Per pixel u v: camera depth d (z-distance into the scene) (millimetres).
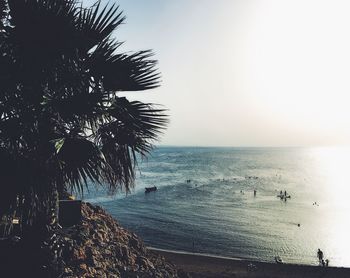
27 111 5184
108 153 5961
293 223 50156
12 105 5180
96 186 5680
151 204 63344
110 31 5879
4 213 4762
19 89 5336
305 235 43312
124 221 48594
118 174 5992
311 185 103312
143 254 13102
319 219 53625
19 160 4957
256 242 39312
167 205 62781
